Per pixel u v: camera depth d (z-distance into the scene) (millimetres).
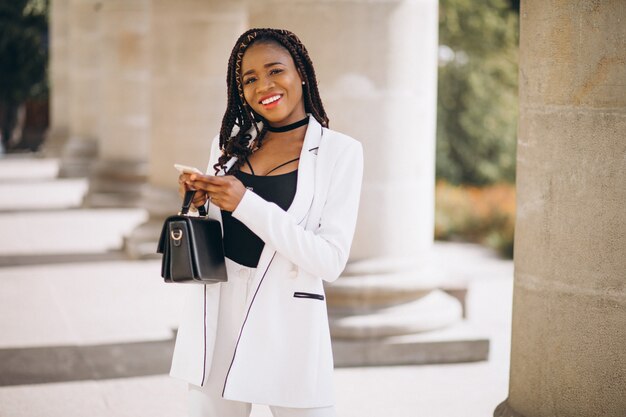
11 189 17406
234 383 3502
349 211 3600
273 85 3637
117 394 6316
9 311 8539
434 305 7348
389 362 7062
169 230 3482
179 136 11188
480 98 22000
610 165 4402
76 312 8531
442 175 21969
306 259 3467
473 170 22141
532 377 4738
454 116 22078
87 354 7207
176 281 3500
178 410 6008
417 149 7254
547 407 4680
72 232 12969
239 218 3465
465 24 22047
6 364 6918
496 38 22172
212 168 3850
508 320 8734
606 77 4371
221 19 11000
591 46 4395
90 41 19141
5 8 29016
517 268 4848
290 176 3637
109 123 15109
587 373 4543
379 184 7125
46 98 30047
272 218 3445
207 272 3486
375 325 7031
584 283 4508
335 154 3645
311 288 3572
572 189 4496
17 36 29078
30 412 5926
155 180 11508
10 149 29750
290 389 3529
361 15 7004
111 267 10680
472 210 15578
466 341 7184
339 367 7000
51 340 7582
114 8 14758
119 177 15086
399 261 7207
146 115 15102
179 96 11148
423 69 7219
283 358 3539
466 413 6035
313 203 3600
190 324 3633
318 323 3574
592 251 4473
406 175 7203
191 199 3502
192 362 3596
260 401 3510
